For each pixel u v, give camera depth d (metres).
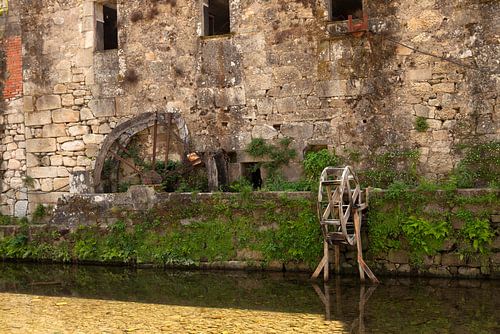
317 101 11.10
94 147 12.77
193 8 12.01
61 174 13.02
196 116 11.98
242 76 11.64
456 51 10.23
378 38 10.69
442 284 8.47
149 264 10.53
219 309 7.58
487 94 10.02
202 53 11.93
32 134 13.25
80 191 11.91
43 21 13.15
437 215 8.80
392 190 9.08
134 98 12.44
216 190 10.91
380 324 6.68
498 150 9.88
